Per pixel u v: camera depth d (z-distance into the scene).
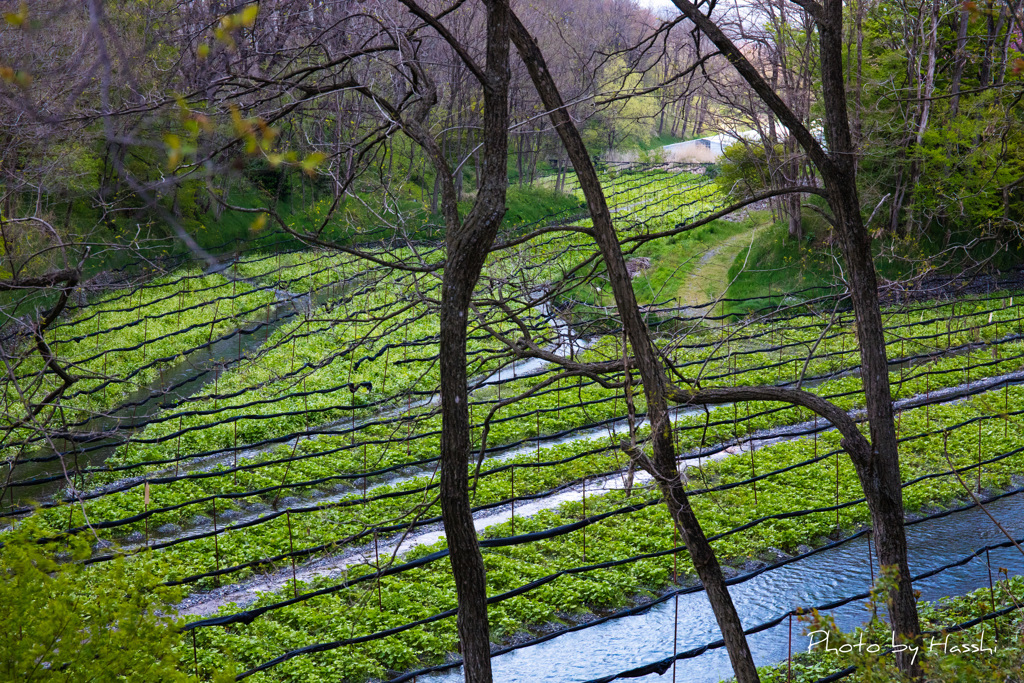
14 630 8.12
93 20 4.32
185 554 17.78
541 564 18.17
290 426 26.53
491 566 17.88
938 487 21.91
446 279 7.95
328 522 19.92
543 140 61.00
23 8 4.96
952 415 27.22
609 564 16.45
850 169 10.49
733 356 33.56
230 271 43.25
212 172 4.66
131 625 8.45
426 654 14.93
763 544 19.05
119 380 10.30
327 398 28.23
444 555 15.38
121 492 20.91
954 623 14.77
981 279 41.66
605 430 26.98
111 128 4.80
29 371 25.48
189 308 36.66
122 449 23.97
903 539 10.25
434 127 30.53
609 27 23.52
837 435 26.09
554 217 55.06
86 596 8.84
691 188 64.50
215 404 27.83
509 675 14.61
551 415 27.62
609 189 66.38
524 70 29.05
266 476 22.36
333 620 15.34
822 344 35.47
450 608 16.06
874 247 40.75
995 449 24.30
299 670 13.73
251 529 19.28
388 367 31.94
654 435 8.85
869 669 8.45
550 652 15.31
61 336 33.06
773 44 28.16
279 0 7.82
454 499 8.00
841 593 17.23
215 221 43.94
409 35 8.76
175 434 23.58
